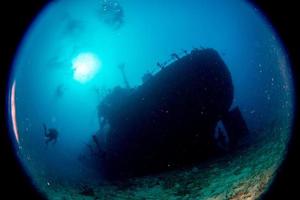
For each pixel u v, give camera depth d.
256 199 3.83
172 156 5.71
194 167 5.53
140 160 5.80
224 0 5.57
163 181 5.16
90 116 5.51
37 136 5.12
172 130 5.86
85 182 5.34
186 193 4.46
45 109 5.05
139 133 5.83
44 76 4.91
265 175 4.21
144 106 5.76
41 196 4.98
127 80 5.53
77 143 5.78
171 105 5.79
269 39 5.43
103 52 5.00
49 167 5.18
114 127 5.88
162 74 5.71
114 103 5.61
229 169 4.97
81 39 4.70
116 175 5.77
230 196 3.96
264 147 5.45
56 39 4.68
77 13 4.59
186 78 5.84
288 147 4.62
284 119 5.28
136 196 4.67
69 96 5.10
